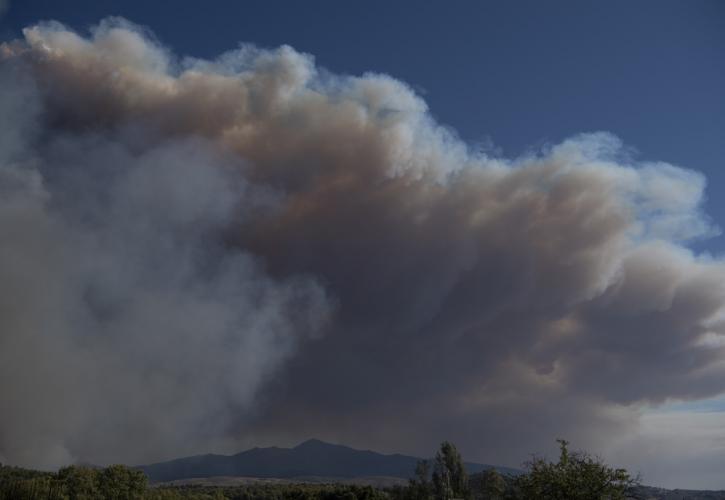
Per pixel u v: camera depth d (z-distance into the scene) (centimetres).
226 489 15550
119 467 9981
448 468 9294
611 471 3303
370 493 9794
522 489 3488
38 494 9081
